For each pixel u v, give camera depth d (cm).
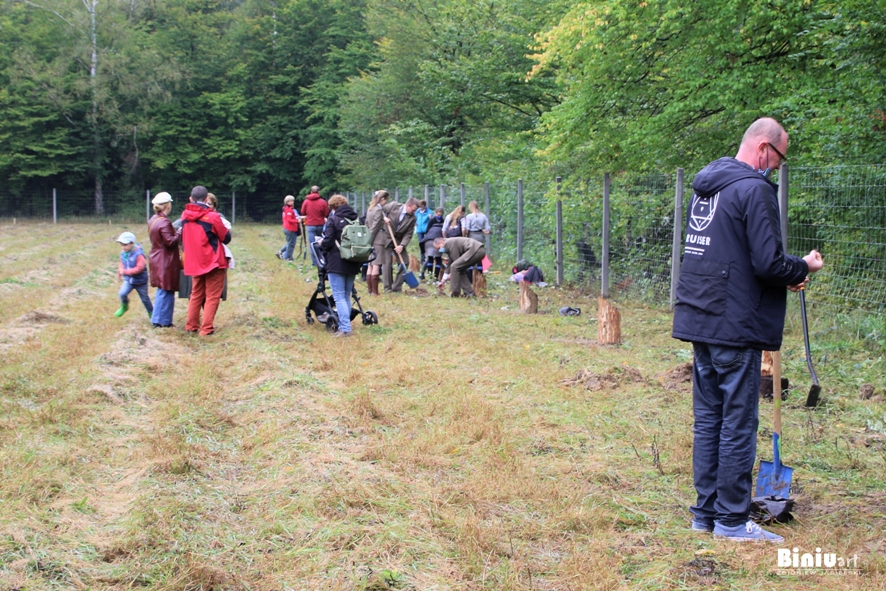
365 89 3506
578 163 1477
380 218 1375
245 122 4925
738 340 362
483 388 678
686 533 379
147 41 4684
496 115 2848
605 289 1325
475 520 381
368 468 464
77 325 955
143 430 545
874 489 440
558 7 2131
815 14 1078
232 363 770
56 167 4434
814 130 1004
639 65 1282
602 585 322
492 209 1967
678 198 1148
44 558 337
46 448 490
